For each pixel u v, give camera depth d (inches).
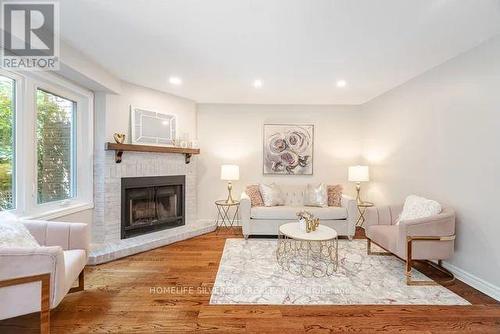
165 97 163.6
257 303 86.3
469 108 99.9
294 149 190.9
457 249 105.1
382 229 118.1
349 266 116.1
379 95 165.3
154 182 156.3
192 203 180.1
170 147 158.9
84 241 88.7
